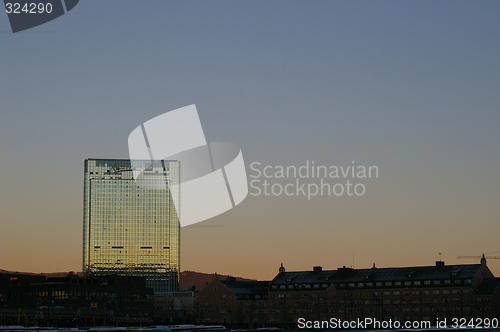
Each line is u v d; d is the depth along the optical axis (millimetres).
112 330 178500
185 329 198500
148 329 180625
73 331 194000
